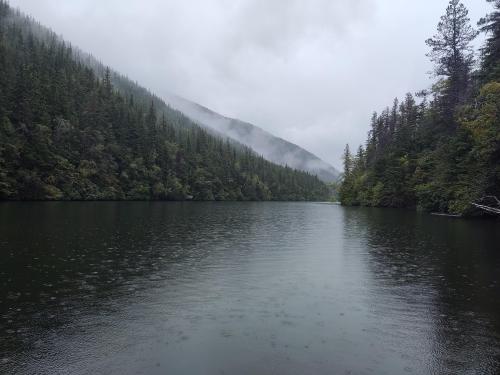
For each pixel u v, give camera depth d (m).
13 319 10.14
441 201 50.25
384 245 23.22
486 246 22.50
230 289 13.29
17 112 68.44
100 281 14.02
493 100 37.25
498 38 40.22
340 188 106.31
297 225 36.72
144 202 84.75
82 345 8.59
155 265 16.83
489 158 36.66
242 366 7.67
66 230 26.78
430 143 65.38
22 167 65.50
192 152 130.88
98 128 93.88
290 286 13.75
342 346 8.66
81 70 125.25
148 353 8.23
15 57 100.00
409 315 10.77
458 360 8.04
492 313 10.93
